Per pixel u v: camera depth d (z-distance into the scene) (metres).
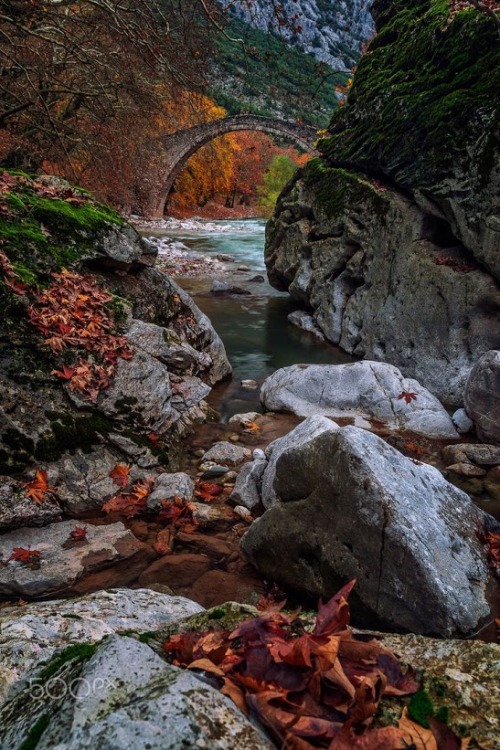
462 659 1.66
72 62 11.96
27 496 3.74
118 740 1.10
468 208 6.35
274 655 1.35
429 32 7.60
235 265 16.31
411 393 5.67
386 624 2.61
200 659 1.40
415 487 2.92
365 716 1.21
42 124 13.74
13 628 1.98
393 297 7.55
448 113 6.65
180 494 4.03
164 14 8.96
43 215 5.50
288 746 1.15
